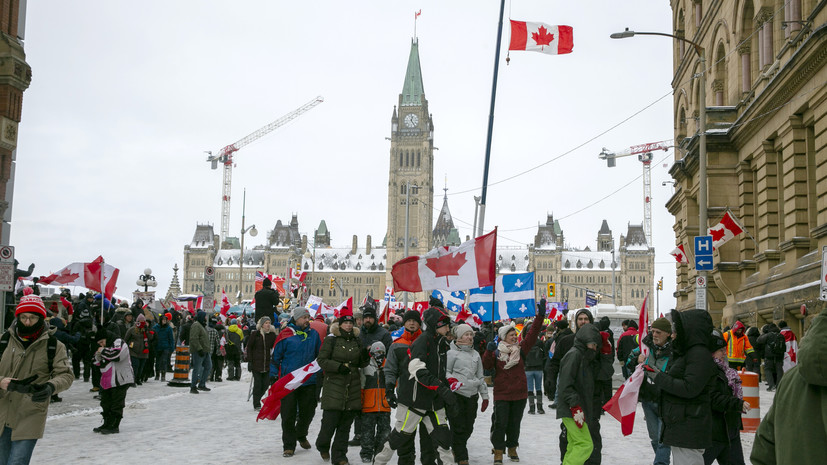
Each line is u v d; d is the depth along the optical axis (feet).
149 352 93.50
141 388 86.17
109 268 83.05
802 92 91.81
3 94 77.10
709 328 26.81
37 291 83.20
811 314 86.48
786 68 91.86
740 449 30.96
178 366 90.63
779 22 107.24
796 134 96.94
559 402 34.27
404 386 35.76
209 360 86.02
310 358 46.88
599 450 36.52
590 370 34.96
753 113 109.40
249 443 47.65
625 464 42.29
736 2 122.21
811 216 95.71
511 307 69.92
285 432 43.39
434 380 34.19
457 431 39.60
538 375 69.72
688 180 139.44
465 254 49.98
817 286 84.48
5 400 29.07
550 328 78.54
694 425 26.40
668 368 27.55
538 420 64.39
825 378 13.85
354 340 40.86
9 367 29.22
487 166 97.09
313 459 42.34
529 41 90.79
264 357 65.57
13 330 29.81
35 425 29.09
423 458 36.60
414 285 51.31
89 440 47.60
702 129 91.09
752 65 119.55
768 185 109.29
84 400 70.74
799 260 95.45
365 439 42.11
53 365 29.63
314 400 46.09
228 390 88.17
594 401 36.96
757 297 107.76
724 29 129.29
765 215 110.63
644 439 52.54
